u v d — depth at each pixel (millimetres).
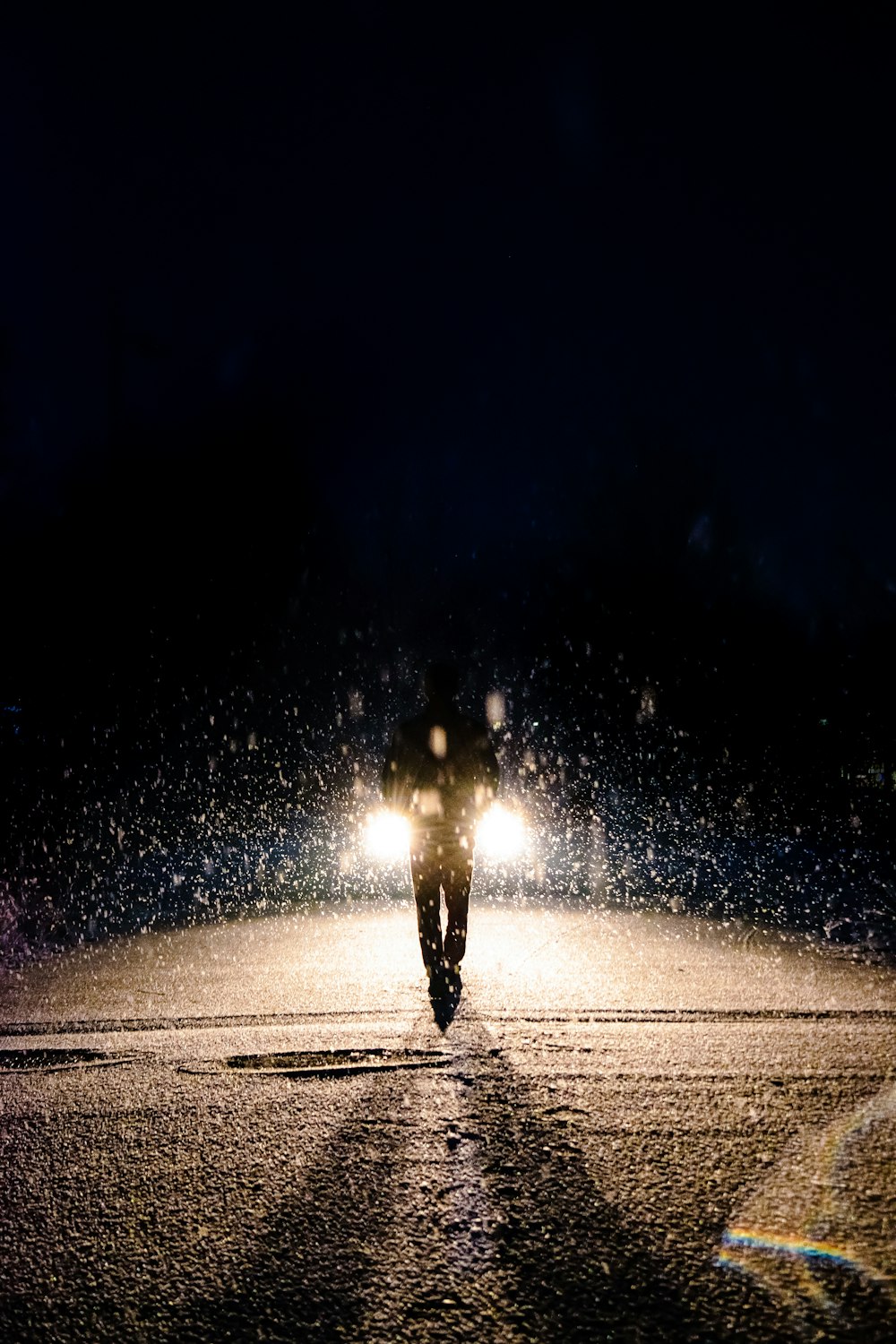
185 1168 3795
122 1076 4941
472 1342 2652
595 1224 3273
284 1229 3289
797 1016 5906
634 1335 2666
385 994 6645
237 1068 5012
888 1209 3348
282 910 11109
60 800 22125
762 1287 2883
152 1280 2998
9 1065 5203
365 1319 2768
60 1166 3855
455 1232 3240
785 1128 4062
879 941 8562
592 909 10734
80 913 11094
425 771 6680
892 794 22062
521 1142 3959
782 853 16562
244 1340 2691
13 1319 2814
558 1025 5715
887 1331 2660
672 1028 5641
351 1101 4473
